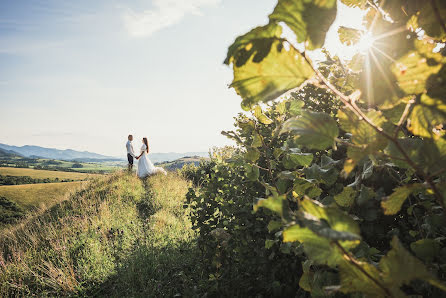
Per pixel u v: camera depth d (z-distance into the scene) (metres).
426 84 0.52
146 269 4.45
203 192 3.21
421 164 0.60
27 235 6.77
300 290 1.98
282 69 0.47
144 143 12.80
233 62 0.46
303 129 0.58
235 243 2.78
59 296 4.23
